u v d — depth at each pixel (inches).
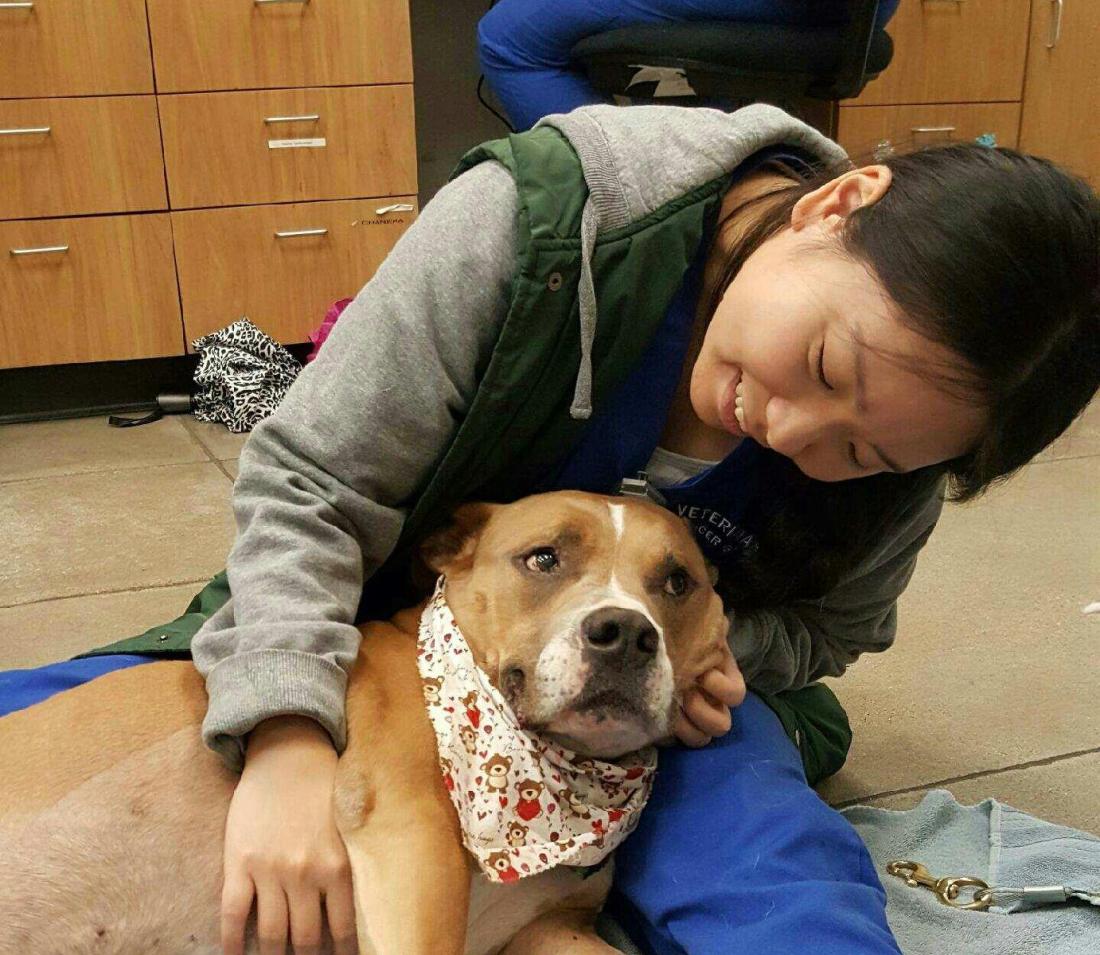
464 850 43.6
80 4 127.3
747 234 47.9
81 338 137.6
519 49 114.2
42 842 41.7
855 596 59.9
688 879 45.6
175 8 130.9
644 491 53.6
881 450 42.9
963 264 39.0
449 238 47.6
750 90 100.5
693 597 49.9
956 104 161.5
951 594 91.1
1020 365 40.6
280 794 41.8
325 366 49.1
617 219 46.6
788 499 53.1
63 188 132.1
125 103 131.8
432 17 165.5
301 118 138.6
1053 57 163.9
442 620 48.5
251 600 44.8
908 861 56.3
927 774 66.4
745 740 51.2
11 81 127.0
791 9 97.3
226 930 41.1
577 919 48.8
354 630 46.0
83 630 81.1
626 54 101.7
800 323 41.3
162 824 43.1
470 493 52.9
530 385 47.8
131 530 101.1
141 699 46.3
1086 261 40.9
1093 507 111.7
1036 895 52.5
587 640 43.5
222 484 114.0
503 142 49.6
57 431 135.2
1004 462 46.6
